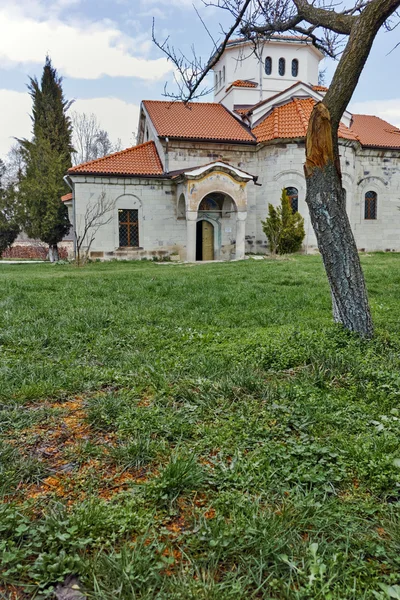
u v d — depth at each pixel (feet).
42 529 7.65
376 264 57.88
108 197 82.94
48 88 118.62
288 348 17.89
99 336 20.79
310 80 99.19
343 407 12.85
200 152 86.02
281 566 7.04
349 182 88.07
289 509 8.20
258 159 88.07
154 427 11.50
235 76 98.27
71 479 9.45
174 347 19.40
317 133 19.30
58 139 118.73
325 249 20.24
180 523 8.16
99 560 7.06
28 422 11.95
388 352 17.93
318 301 30.27
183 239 86.58
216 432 11.23
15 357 17.44
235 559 7.25
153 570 6.83
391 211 96.07
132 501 8.46
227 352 18.11
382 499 8.73
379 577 6.80
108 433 11.57
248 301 30.78
